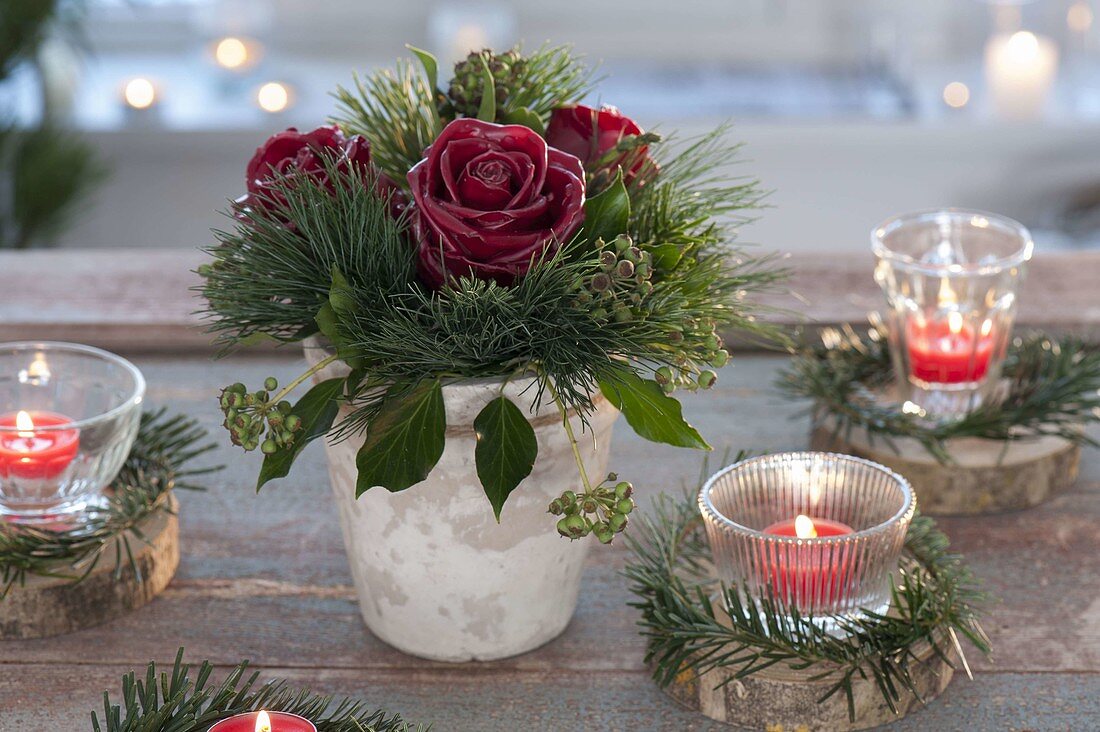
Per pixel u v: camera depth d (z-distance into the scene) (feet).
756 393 3.98
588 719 3.17
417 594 3.22
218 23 9.19
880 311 4.15
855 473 3.29
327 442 3.19
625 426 3.88
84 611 3.33
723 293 3.19
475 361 3.02
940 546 3.35
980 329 3.64
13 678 3.24
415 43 9.46
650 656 3.20
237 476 3.73
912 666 3.14
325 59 9.39
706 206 3.24
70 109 8.38
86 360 3.51
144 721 3.00
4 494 3.39
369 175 3.07
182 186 8.76
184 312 4.18
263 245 3.09
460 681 3.24
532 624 3.27
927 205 8.79
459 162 2.97
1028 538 3.54
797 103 8.66
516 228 2.96
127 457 3.56
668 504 3.62
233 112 8.76
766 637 3.13
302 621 3.36
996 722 3.15
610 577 3.46
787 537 3.13
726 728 3.15
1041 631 3.32
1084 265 4.37
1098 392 3.75
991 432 3.62
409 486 2.99
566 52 3.26
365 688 3.22
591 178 3.13
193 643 3.31
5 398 3.53
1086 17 9.14
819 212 8.82
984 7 9.18
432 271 3.01
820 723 3.13
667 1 9.29
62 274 4.37
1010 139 8.42
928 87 8.88
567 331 3.00
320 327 3.00
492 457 3.00
